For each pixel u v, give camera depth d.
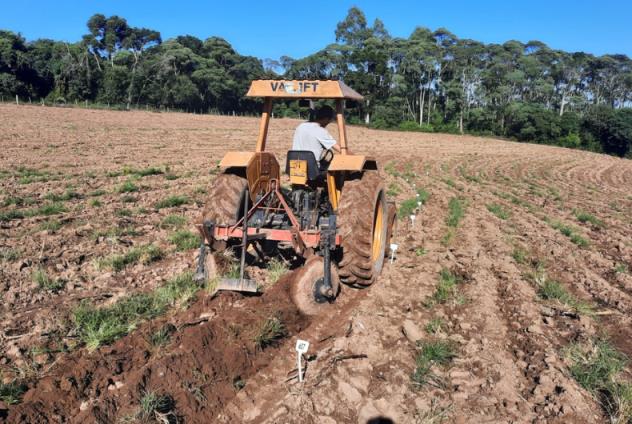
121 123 39.34
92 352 4.12
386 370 4.02
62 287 5.59
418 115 83.38
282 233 5.20
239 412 3.58
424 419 3.43
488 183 20.59
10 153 18.53
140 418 3.35
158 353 4.13
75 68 65.75
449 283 5.96
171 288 5.39
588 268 7.58
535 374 4.08
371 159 5.73
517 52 90.50
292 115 66.75
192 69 81.06
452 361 4.21
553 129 68.56
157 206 10.20
